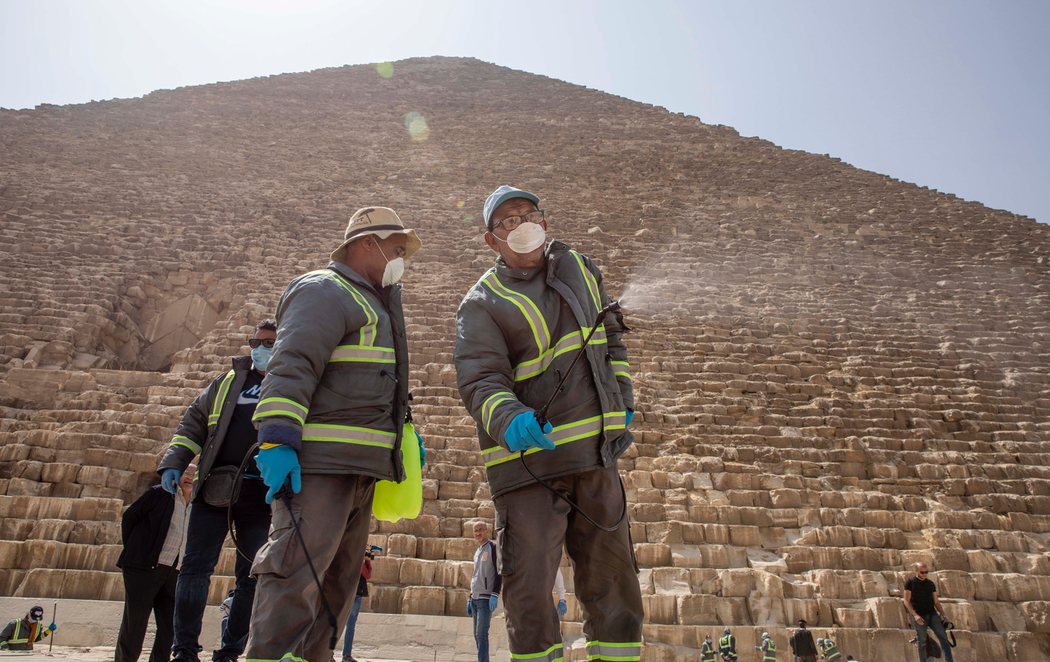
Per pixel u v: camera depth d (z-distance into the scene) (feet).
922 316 69.62
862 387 55.31
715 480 43.14
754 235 93.15
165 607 19.30
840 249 89.71
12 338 52.06
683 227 93.86
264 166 111.14
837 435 48.96
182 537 19.22
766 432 48.57
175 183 98.78
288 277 70.23
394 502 12.57
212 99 148.46
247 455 12.64
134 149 113.80
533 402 11.98
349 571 12.41
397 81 173.68
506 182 110.01
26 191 88.07
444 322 59.98
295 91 158.81
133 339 62.03
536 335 12.05
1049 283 81.82
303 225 85.25
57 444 41.22
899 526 40.63
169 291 68.80
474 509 39.81
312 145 124.67
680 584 36.09
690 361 56.90
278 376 10.98
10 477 38.88
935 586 36.04
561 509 11.78
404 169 114.21
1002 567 37.86
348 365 11.92
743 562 38.14
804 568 37.81
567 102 166.71
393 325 12.91
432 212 92.17
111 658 24.79
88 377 48.88
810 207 107.34
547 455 11.57
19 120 122.72
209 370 51.83
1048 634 34.58
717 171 124.47
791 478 43.55
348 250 13.38
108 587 32.91
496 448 12.02
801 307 69.87
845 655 33.65
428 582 35.50
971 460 46.68
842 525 40.60
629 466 44.42
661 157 130.62
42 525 35.40
